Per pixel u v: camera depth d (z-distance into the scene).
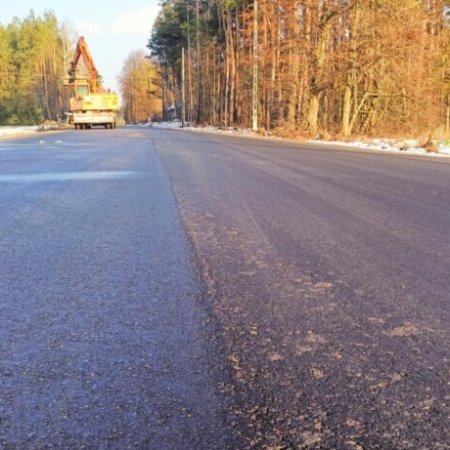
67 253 4.68
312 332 3.00
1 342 2.86
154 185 8.99
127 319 3.18
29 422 2.10
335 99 37.56
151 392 2.33
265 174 10.73
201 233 5.46
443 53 30.86
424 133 26.78
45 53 83.31
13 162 13.19
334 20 30.12
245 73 46.34
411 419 2.13
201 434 2.02
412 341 2.89
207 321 3.15
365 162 13.96
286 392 2.33
